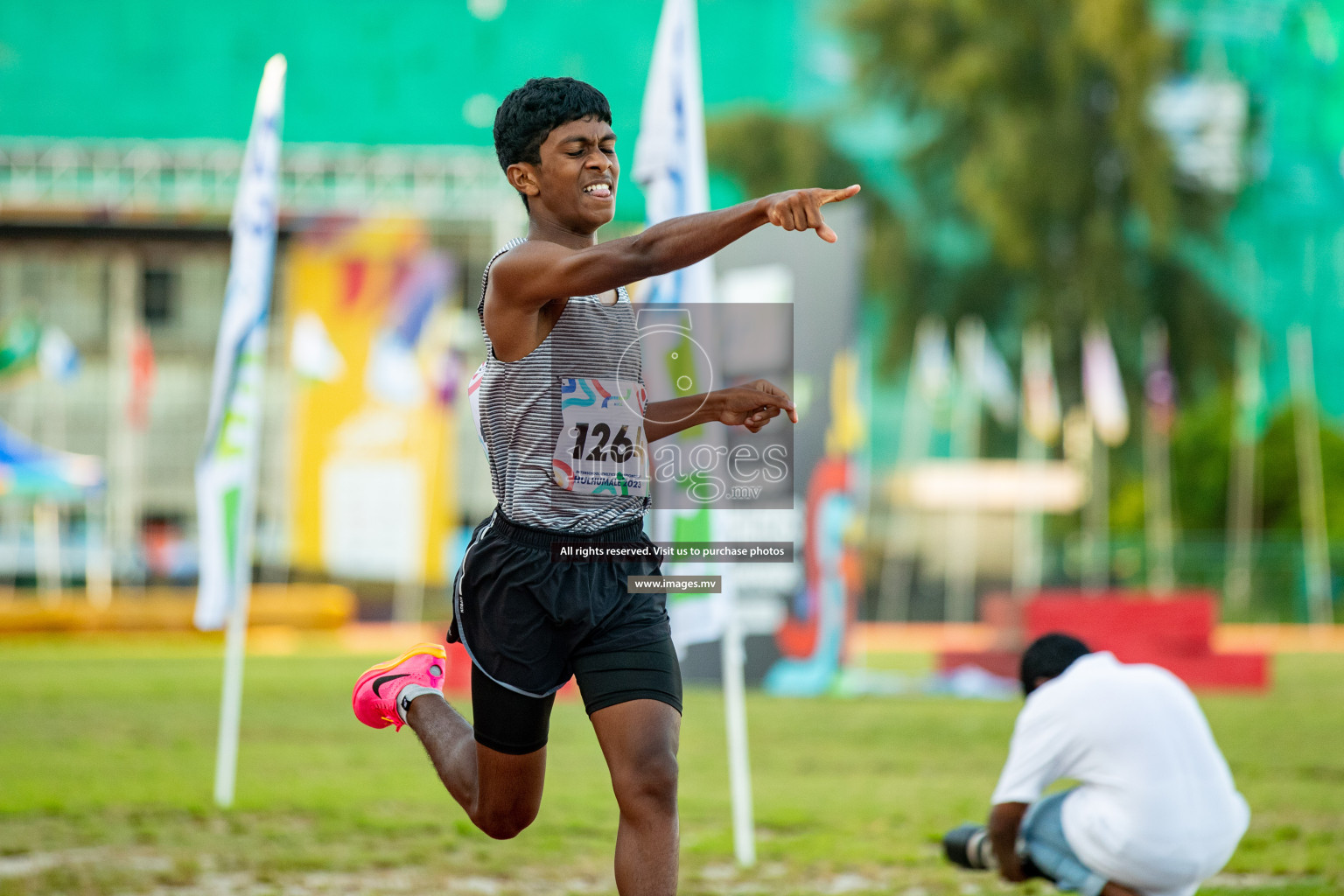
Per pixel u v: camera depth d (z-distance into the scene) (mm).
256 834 13672
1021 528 74062
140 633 49594
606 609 7246
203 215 64688
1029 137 72562
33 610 49125
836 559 30609
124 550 65125
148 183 64562
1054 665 10211
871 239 76688
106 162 64062
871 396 81000
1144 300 74625
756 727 23797
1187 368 74750
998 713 26422
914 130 78188
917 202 78312
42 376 62844
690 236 6188
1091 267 72875
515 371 7160
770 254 27844
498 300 6812
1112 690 9758
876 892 11367
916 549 74500
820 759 19828
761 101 82500
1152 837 9422
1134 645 32406
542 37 76812
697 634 13031
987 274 76375
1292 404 67000
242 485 15906
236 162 64750
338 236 54375
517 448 7246
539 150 7137
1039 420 74125
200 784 16688
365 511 53469
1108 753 9625
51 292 71062
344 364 53719
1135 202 72750
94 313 71438
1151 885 9539
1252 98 76562
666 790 6992
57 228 64312
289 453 62188
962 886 11602
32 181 63812
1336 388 78125
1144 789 9484
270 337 68438
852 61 78500
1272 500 65500
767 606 30516
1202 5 76688
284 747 20469
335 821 14367
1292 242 79375
